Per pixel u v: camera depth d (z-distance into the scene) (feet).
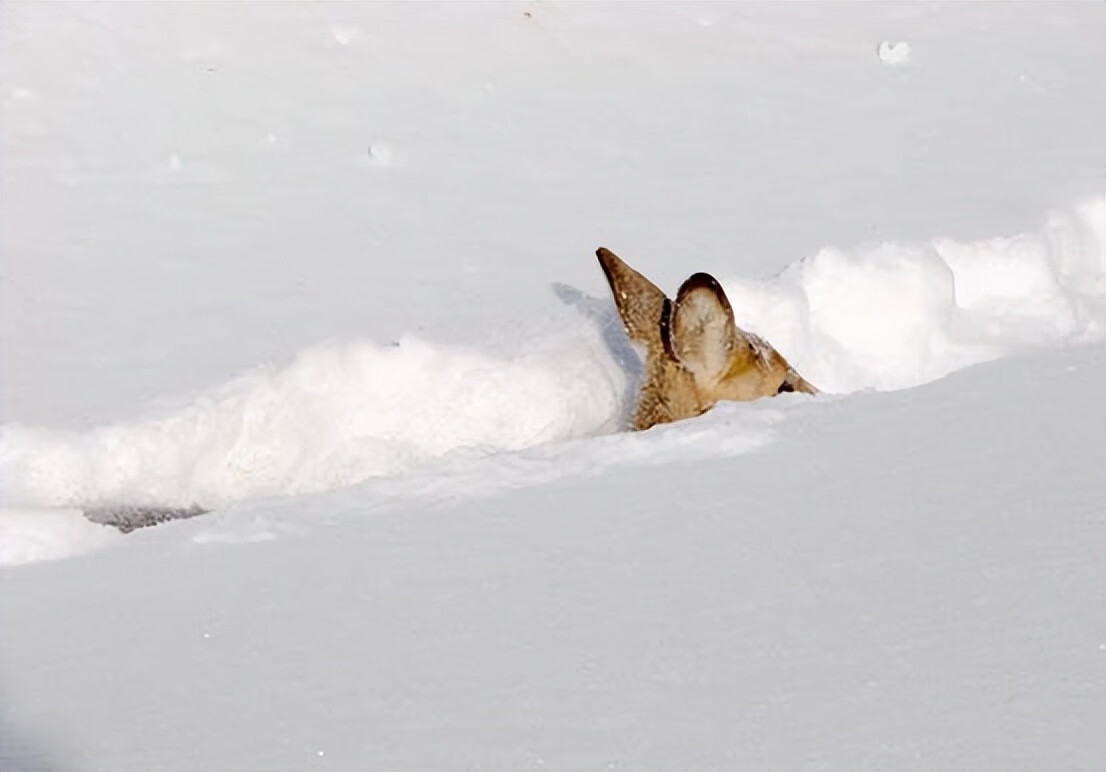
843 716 29.91
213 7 89.92
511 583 37.29
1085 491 39.27
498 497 42.88
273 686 33.37
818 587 35.40
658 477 42.96
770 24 89.71
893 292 59.16
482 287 63.82
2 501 49.29
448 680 32.83
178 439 52.21
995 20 89.61
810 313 59.00
